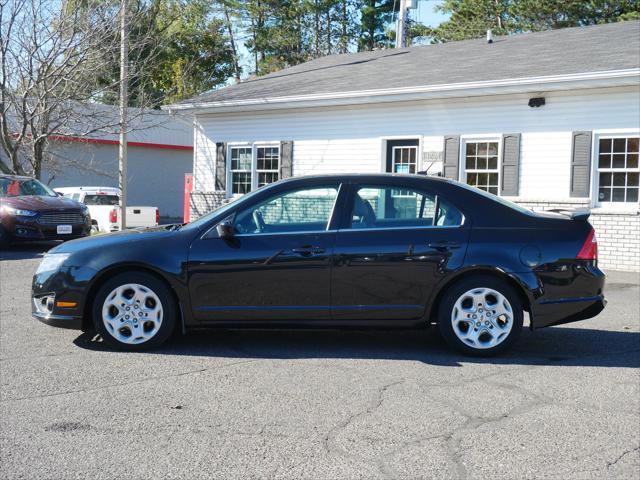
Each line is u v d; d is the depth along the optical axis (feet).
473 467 11.74
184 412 14.37
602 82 39.73
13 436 13.00
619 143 40.83
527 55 49.57
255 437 13.01
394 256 18.84
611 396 15.66
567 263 18.90
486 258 18.78
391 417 14.14
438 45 62.08
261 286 18.90
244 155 57.57
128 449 12.41
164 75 117.39
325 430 13.39
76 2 54.65
